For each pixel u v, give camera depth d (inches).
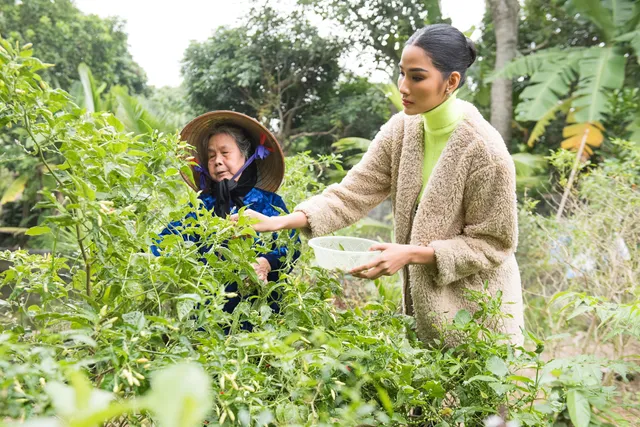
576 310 57.3
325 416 36.0
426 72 56.6
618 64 241.8
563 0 319.0
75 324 37.4
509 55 282.0
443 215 61.6
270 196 73.6
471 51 59.2
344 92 488.4
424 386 43.7
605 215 122.0
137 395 31.6
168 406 8.8
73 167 38.9
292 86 473.7
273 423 36.4
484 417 49.6
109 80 509.4
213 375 36.6
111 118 41.3
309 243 59.7
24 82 36.6
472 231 61.7
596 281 113.0
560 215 136.2
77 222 37.8
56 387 10.5
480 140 59.9
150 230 44.0
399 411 45.4
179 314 36.9
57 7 468.4
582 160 228.8
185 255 42.5
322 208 67.0
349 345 42.4
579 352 114.0
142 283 44.3
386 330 52.2
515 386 45.1
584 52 257.3
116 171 40.6
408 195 64.7
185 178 70.2
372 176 69.6
